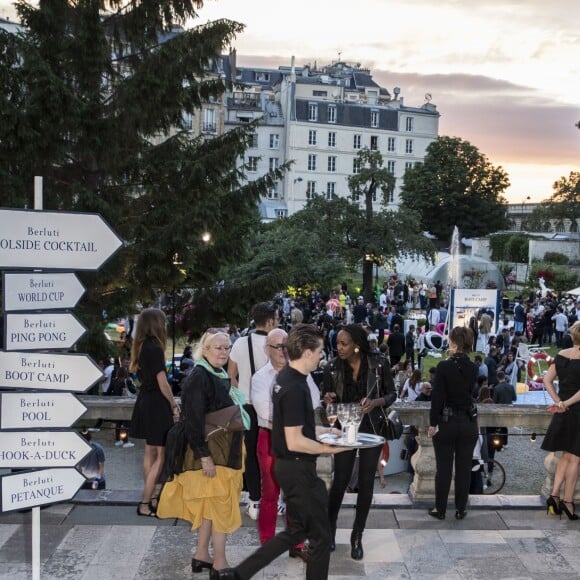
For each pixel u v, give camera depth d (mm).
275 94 102875
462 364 5852
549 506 6137
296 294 35531
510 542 5586
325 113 98188
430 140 103062
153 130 16375
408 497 6480
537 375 20281
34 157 14297
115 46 16375
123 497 6301
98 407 6793
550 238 68750
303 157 97625
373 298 40938
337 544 5516
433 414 5871
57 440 4305
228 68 97500
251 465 5918
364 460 5270
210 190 16172
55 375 4309
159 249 14930
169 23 16359
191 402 4703
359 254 40312
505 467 11758
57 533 5637
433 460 6391
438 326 28172
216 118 76312
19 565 5070
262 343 5703
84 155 15062
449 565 5180
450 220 81562
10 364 4254
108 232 4410
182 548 5410
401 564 5191
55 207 14883
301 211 41000
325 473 6238
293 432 4199
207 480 4789
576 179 86188
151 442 5816
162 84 15070
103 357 14891
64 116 14062
